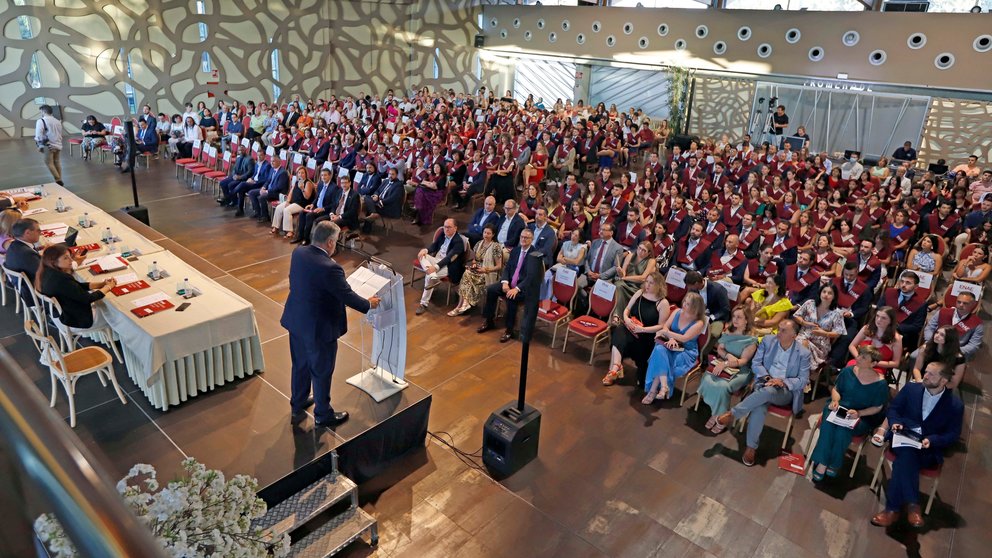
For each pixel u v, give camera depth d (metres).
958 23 15.11
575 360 6.91
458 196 11.98
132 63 16.53
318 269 4.44
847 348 6.48
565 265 7.68
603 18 20.28
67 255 5.20
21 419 0.48
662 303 6.25
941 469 5.12
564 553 4.43
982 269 7.48
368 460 5.02
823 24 16.80
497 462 5.14
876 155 17.05
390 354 5.50
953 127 16.23
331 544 4.26
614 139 15.81
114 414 5.03
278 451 4.66
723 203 10.61
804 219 9.66
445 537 4.53
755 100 18.42
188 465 3.11
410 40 22.09
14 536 0.54
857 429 5.11
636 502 4.91
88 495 0.44
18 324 6.34
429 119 16.28
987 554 4.56
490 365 6.70
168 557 0.41
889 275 9.16
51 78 15.48
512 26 22.56
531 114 18.19
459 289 7.74
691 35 18.80
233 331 5.37
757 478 5.23
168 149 14.37
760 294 6.96
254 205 10.66
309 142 13.56
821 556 4.48
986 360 7.26
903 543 4.62
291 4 19.08
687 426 5.87
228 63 18.27
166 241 8.89
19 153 14.05
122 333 5.27
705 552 4.48
